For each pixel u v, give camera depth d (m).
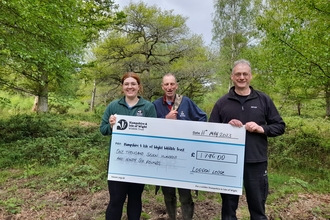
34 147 6.79
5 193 4.16
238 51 22.95
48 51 6.67
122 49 18.48
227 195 2.61
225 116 2.60
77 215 3.45
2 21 6.34
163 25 17.95
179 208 3.72
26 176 4.99
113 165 2.75
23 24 6.35
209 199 4.18
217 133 2.60
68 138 8.34
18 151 6.67
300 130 9.16
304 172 5.85
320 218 3.45
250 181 2.49
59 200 3.93
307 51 5.70
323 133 9.09
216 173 2.61
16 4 5.80
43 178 4.91
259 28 7.69
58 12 7.30
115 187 2.71
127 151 2.74
